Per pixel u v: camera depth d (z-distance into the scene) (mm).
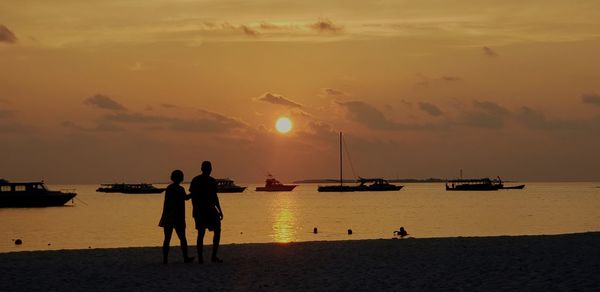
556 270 15891
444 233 58406
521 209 108438
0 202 109750
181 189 19125
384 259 19047
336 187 195125
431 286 14297
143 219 90562
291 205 137125
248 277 16047
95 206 136625
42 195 111625
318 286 14641
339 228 68188
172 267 18109
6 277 16469
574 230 62250
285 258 19828
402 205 129000
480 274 15680
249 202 158750
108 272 17250
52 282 15680
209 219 18922
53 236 62375
